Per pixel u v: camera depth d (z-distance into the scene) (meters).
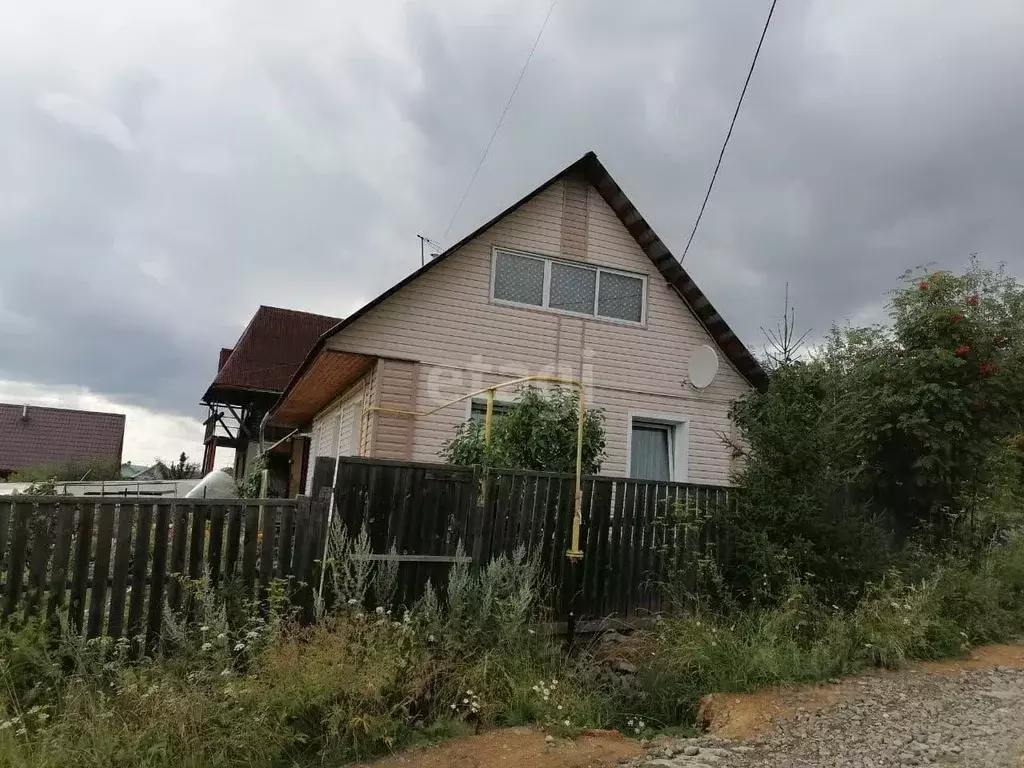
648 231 10.64
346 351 9.00
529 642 5.14
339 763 3.95
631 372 10.66
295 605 5.05
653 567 6.67
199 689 4.04
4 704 3.76
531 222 10.32
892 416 8.35
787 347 7.14
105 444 38.28
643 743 4.36
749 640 5.64
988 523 8.67
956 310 8.34
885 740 4.27
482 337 9.80
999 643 6.74
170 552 4.76
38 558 4.41
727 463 11.06
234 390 21.81
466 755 4.03
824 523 6.53
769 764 3.95
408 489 5.62
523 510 6.09
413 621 4.94
